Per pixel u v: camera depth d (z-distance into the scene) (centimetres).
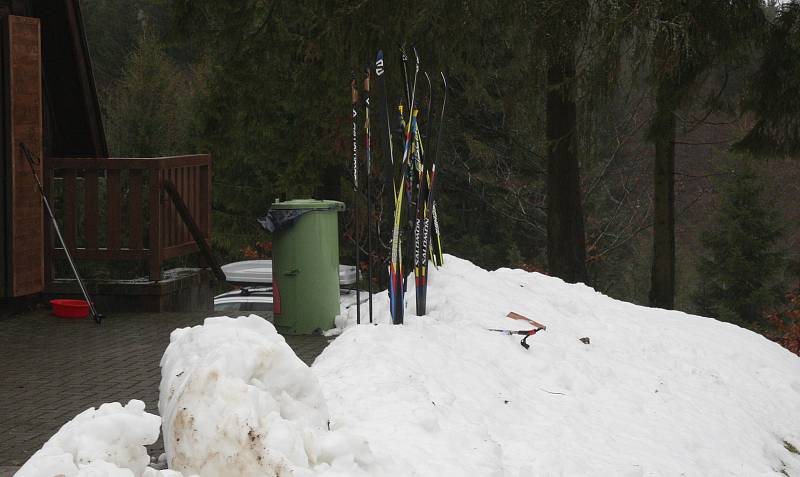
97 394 676
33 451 541
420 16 1619
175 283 1082
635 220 3406
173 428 397
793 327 2859
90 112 1277
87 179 1071
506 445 569
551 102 1783
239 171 2809
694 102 1894
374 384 578
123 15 4462
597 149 1716
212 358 417
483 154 2675
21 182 1012
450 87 2541
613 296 3791
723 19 1712
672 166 2028
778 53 1780
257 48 2011
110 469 342
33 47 1031
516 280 1011
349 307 922
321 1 1764
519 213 3059
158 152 3192
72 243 1072
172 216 1102
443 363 661
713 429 738
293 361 437
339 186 2408
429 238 829
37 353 820
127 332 923
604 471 576
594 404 707
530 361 732
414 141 834
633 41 1532
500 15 1630
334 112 2005
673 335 945
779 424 841
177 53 4241
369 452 434
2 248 1002
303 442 406
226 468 386
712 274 3631
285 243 883
